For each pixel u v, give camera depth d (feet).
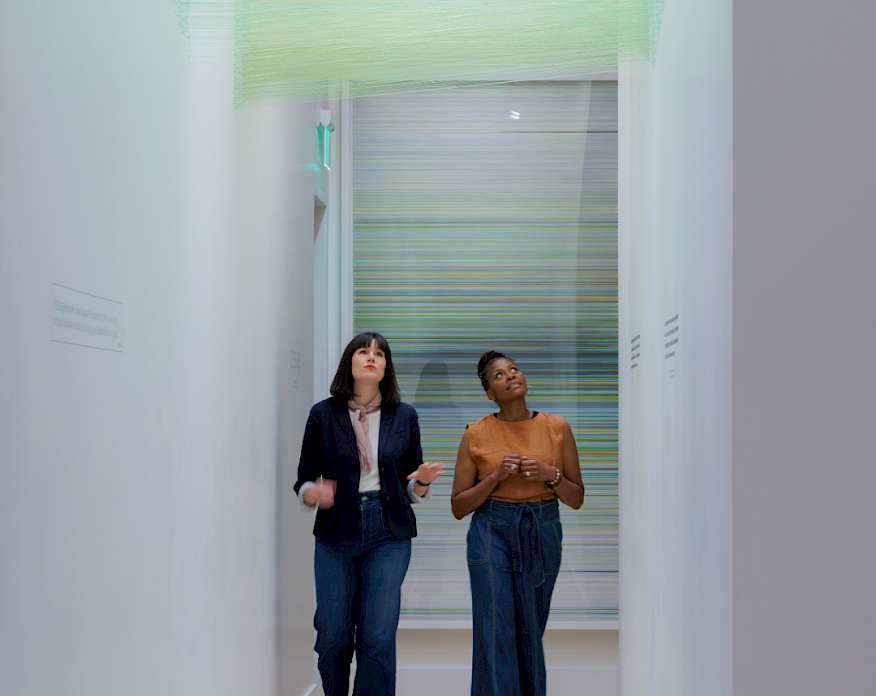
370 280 19.27
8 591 5.87
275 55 10.44
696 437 7.64
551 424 14.99
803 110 6.22
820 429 6.19
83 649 7.02
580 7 10.03
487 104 19.36
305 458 13.88
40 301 6.28
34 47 6.19
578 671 17.71
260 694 12.76
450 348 19.17
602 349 19.10
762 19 6.23
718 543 6.68
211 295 10.25
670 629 9.16
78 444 6.91
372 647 13.62
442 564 18.88
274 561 13.66
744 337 6.23
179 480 9.22
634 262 12.30
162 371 8.72
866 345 6.17
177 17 9.15
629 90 12.75
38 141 6.24
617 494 18.85
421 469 13.44
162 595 8.75
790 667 6.15
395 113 19.43
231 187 11.07
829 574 6.16
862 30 6.19
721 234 6.61
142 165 8.19
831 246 6.20
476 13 10.07
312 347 16.83
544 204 19.29
